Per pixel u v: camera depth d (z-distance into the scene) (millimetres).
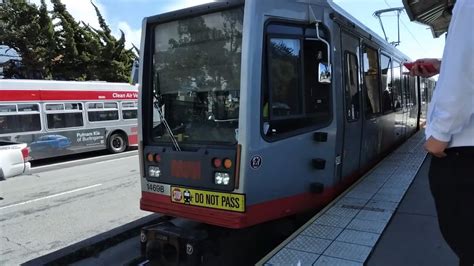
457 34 1656
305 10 4449
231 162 3959
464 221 1783
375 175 6066
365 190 5258
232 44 4172
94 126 15289
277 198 4215
